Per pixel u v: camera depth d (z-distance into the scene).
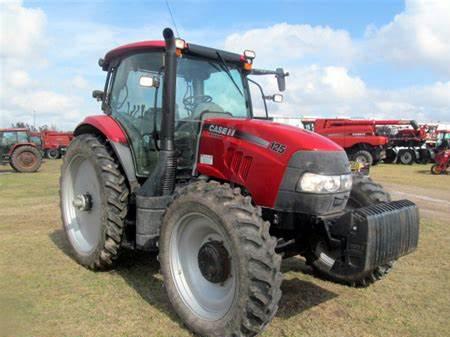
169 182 3.73
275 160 3.21
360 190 3.93
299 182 3.12
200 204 3.07
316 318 3.45
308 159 3.13
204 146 3.70
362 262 2.96
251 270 2.77
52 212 7.39
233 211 2.91
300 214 3.24
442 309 3.69
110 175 4.12
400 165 21.91
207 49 4.13
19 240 5.47
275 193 3.21
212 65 4.28
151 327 3.23
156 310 3.51
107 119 4.46
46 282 4.04
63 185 4.87
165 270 3.39
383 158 21.42
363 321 3.43
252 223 2.86
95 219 4.46
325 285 4.16
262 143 3.32
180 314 3.27
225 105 4.33
